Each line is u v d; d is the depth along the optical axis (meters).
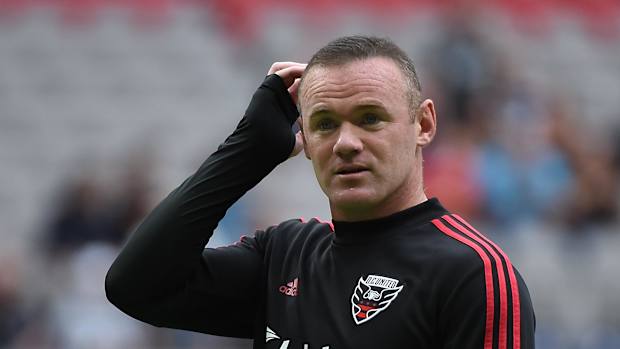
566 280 33.12
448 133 35.75
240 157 9.64
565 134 36.91
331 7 54.06
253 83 48.75
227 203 9.62
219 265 9.77
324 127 8.77
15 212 40.94
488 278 8.30
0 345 25.97
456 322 8.30
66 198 29.95
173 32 51.62
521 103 38.06
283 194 39.12
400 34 52.44
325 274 9.12
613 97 51.94
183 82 48.84
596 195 35.19
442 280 8.45
